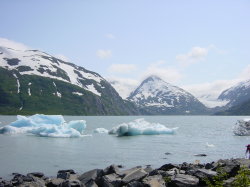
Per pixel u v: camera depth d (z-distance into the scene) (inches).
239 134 3154.5
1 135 2913.4
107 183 873.5
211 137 2898.6
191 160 1497.3
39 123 3449.8
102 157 1583.4
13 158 1540.4
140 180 890.1
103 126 5078.7
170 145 2171.5
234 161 1139.9
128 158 1552.7
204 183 864.9
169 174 976.9
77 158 1545.3
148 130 3117.6
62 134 2795.3
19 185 877.2
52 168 1278.3
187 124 6333.7
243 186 741.3
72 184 841.5
